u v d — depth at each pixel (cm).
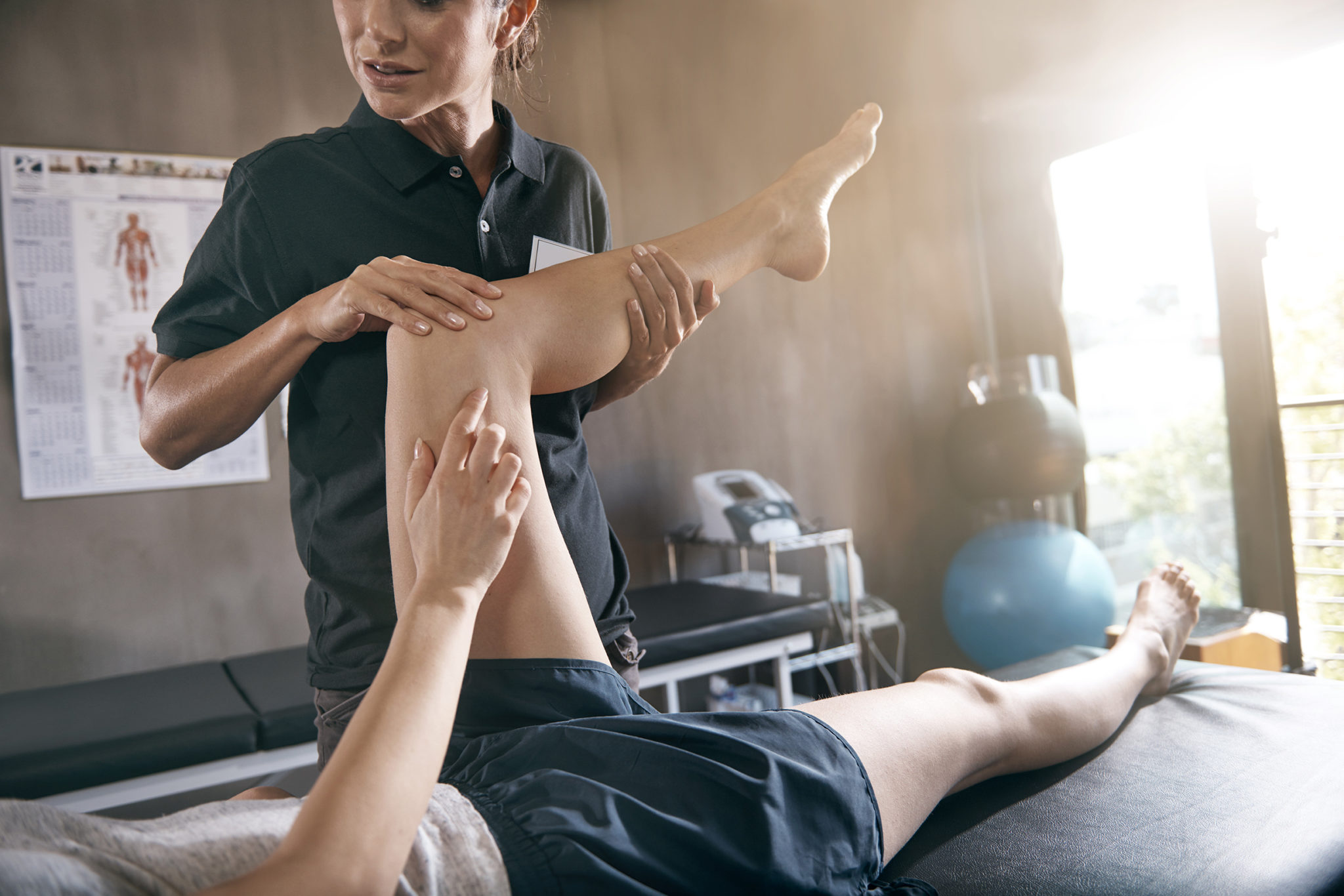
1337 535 289
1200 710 126
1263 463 303
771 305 373
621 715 82
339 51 304
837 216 388
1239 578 311
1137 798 98
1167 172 329
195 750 187
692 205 361
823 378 382
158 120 277
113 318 270
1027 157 384
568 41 338
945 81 413
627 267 95
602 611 103
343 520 90
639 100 351
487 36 88
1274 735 115
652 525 342
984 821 96
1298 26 281
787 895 71
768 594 278
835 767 81
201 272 96
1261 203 298
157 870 54
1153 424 338
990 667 355
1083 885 82
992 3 389
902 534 396
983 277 412
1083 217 363
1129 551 350
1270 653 246
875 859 80
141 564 271
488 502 66
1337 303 282
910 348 402
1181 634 143
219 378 87
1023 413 344
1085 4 350
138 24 275
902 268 402
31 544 260
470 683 78
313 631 95
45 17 264
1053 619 333
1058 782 105
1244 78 299
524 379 84
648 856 66
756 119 378
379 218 94
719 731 78
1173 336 329
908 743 92
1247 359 305
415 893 58
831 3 396
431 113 96
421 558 65
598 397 111
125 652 268
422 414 77
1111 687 121
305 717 198
